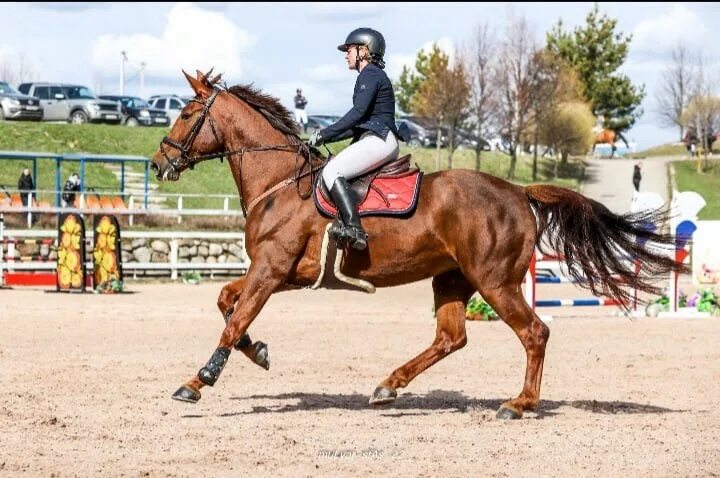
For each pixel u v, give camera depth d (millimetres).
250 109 10602
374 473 7836
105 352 14883
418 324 19328
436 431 9570
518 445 8969
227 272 33250
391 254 10086
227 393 11742
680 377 13344
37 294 25438
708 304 21281
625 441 9211
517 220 10281
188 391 9875
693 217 19875
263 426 9695
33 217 36875
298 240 10086
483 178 10406
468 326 18828
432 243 10125
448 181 10266
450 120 58062
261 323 19266
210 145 10617
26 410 10398
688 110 74688
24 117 53781
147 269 32125
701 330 18609
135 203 43406
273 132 10562
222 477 7672
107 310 21203
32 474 7754
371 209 10047
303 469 7938
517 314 10258
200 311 21297
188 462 8156
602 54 79812
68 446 8734
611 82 79375
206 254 33750
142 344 15852
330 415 10367
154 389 11828
